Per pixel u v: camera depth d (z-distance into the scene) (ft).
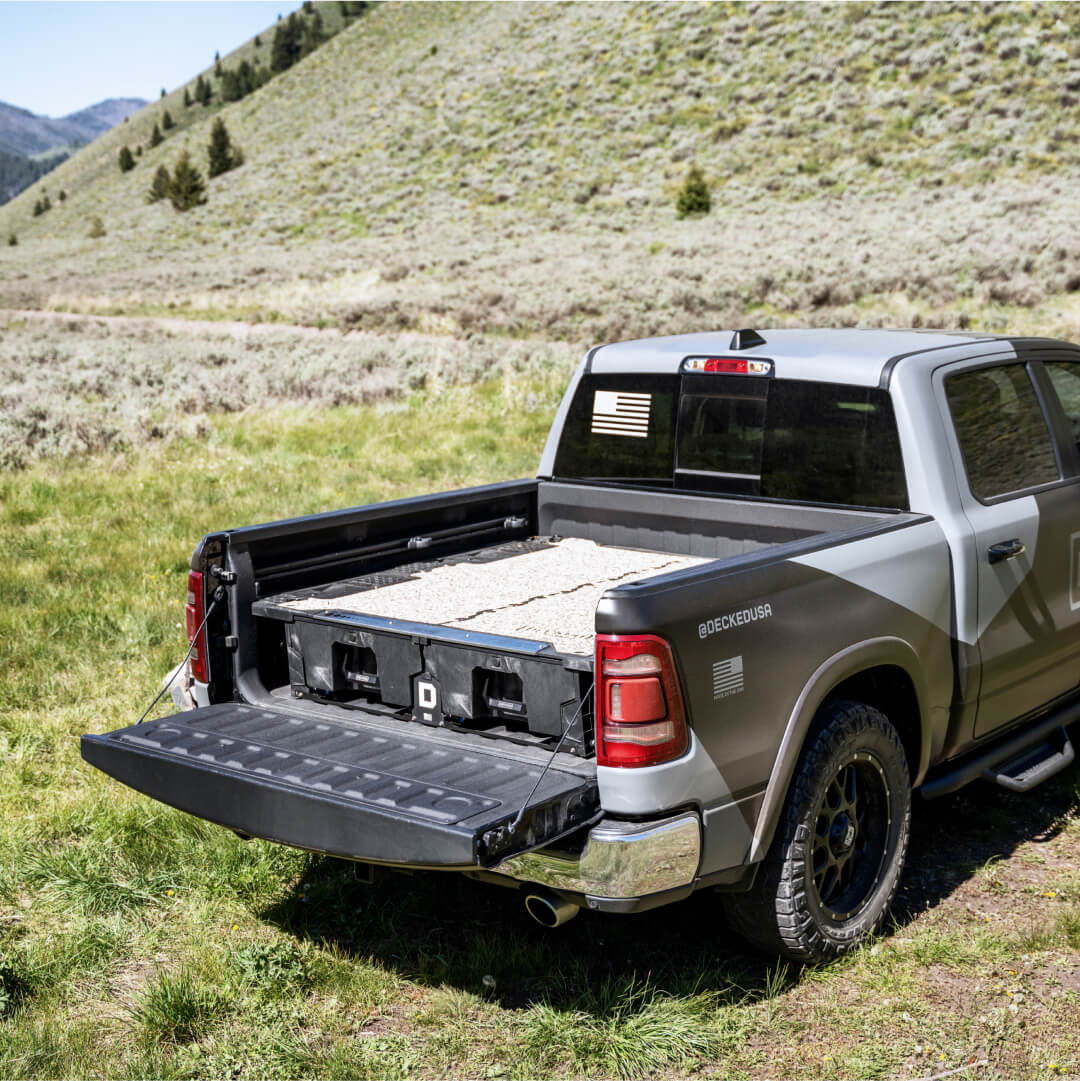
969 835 14.98
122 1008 11.59
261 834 10.44
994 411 14.34
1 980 11.66
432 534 15.30
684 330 84.12
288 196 269.85
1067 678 15.67
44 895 13.85
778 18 243.19
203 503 34.96
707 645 10.07
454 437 45.78
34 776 17.02
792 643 10.91
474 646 10.88
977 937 12.41
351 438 46.44
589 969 12.01
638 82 246.47
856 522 13.52
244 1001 11.51
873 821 12.49
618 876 9.65
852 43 221.87
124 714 19.43
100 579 27.30
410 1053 10.70
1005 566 13.80
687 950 12.34
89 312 147.54
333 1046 10.82
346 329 107.24
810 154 189.98
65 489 36.99
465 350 73.92
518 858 10.07
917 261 97.50
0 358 77.51
